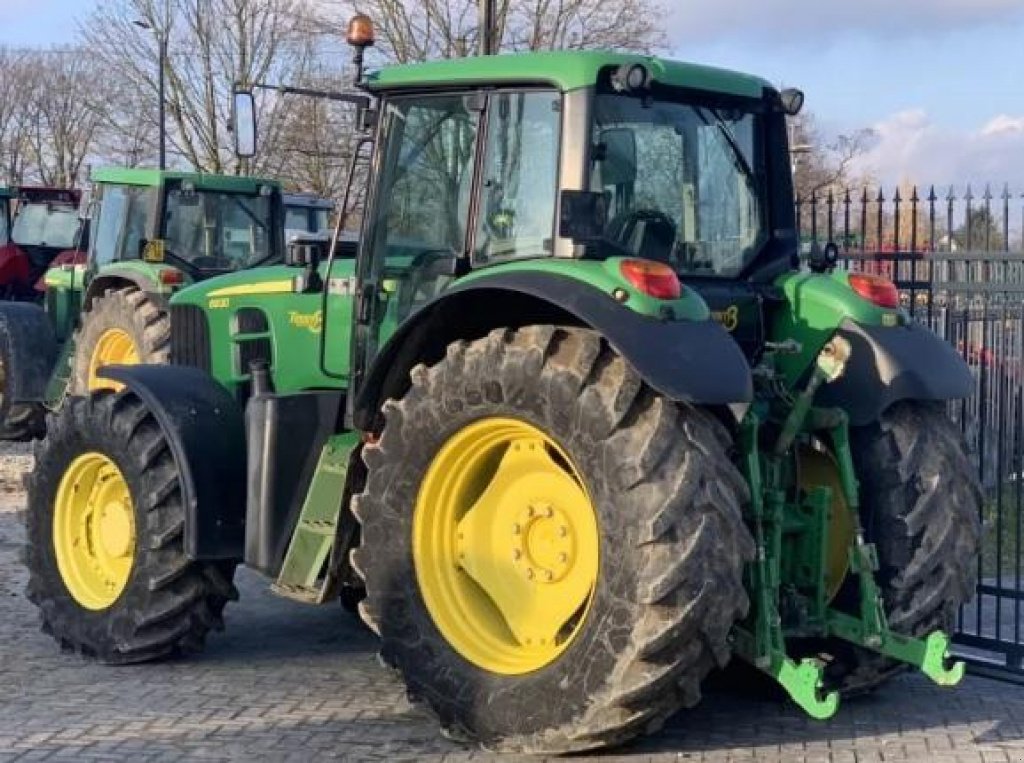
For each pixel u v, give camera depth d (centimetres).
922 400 614
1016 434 737
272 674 666
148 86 2995
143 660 679
